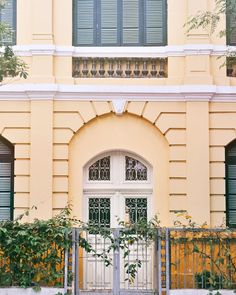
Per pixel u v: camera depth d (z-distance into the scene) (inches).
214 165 627.5
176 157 627.2
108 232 550.6
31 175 623.8
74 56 643.5
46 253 548.7
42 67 634.2
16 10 644.7
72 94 631.2
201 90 625.3
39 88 626.5
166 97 631.2
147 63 646.5
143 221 557.0
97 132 635.5
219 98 630.5
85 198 636.7
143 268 564.1
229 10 557.6
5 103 633.0
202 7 636.1
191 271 546.9
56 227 547.2
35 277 549.0
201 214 619.5
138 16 653.3
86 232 554.3
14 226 546.9
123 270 572.7
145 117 631.8
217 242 546.6
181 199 623.8
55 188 625.9
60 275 547.2
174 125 629.9
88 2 654.5
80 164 631.8
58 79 634.8
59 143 629.9
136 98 633.0
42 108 629.9
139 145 634.2
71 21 645.3
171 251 547.5
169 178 627.5
